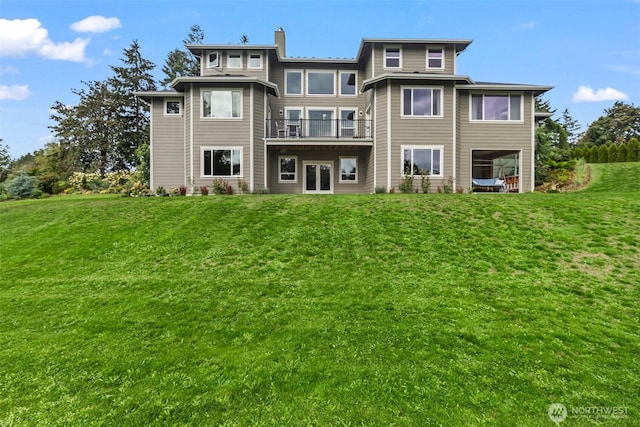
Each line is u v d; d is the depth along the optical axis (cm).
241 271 732
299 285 657
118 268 773
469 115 1833
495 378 382
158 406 353
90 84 3772
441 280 665
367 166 2045
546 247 796
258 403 353
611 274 667
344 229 943
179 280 695
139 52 3912
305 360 420
